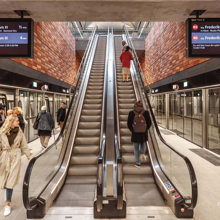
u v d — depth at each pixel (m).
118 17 4.34
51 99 9.97
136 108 4.07
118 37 15.40
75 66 15.12
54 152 3.98
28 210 2.75
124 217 2.78
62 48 11.12
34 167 2.87
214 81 5.54
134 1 3.64
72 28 14.41
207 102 6.46
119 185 2.70
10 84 5.59
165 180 3.44
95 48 12.67
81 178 3.98
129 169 4.09
